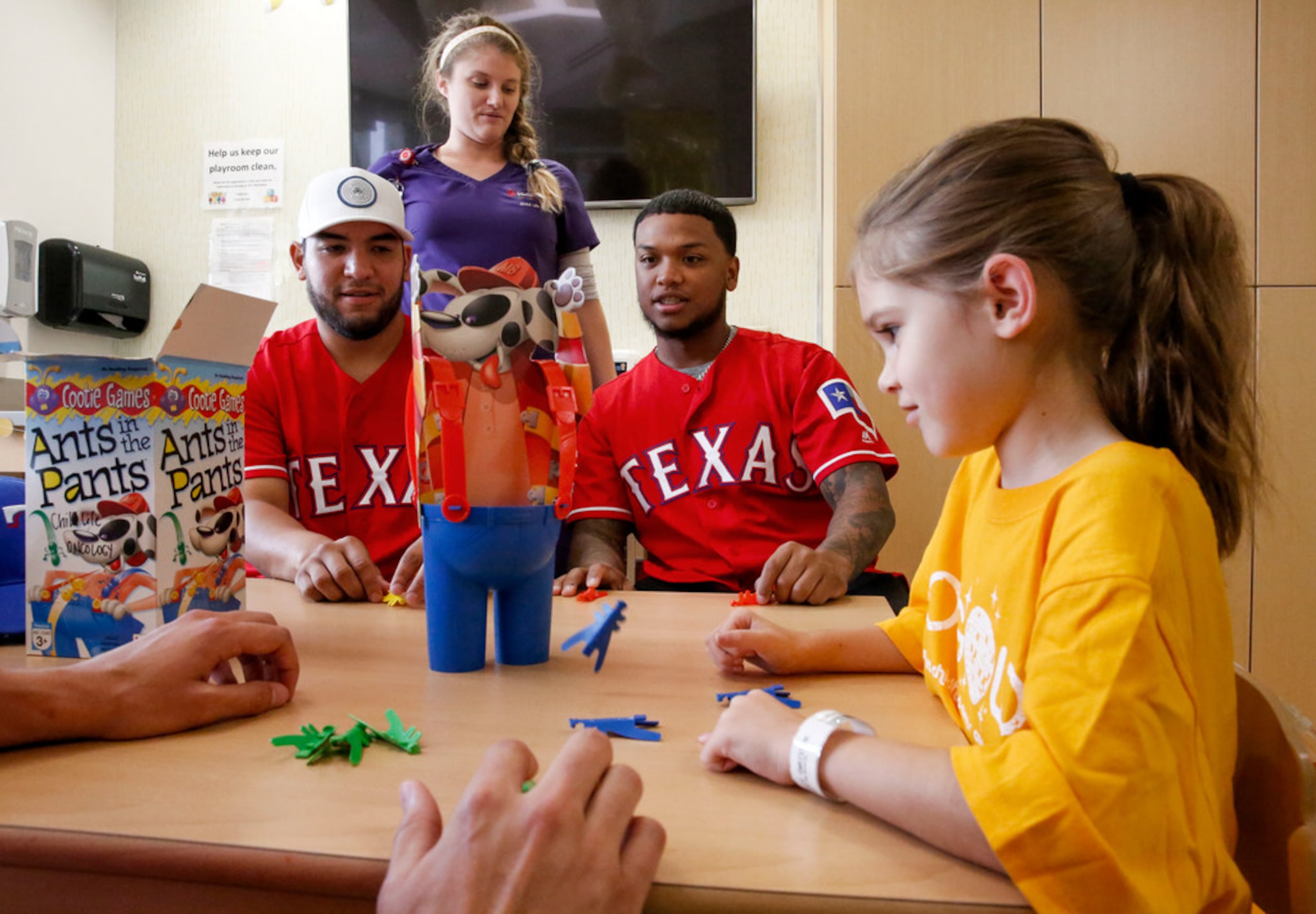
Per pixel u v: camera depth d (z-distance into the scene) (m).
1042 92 2.02
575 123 2.68
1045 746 0.39
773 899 0.36
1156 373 0.52
